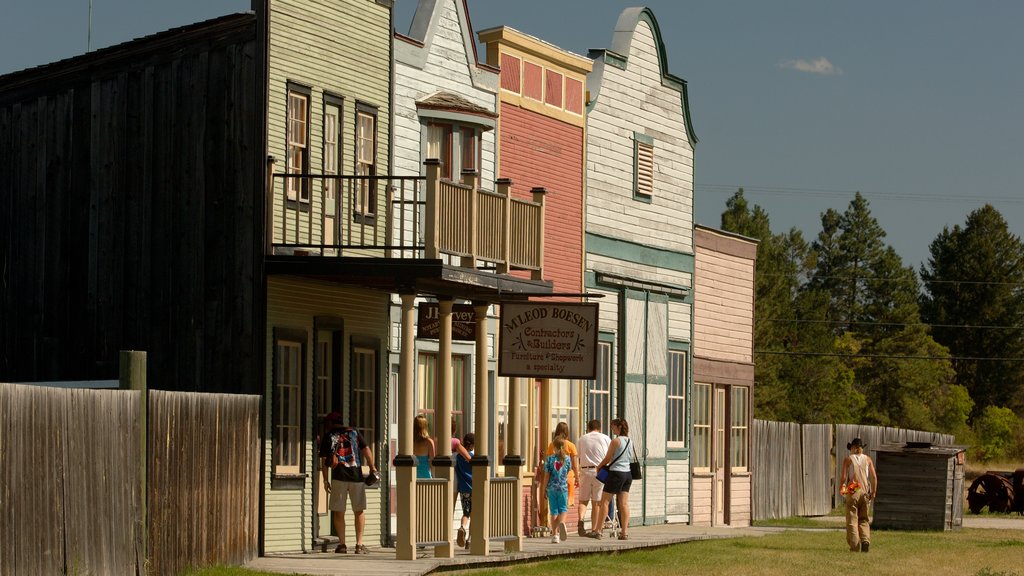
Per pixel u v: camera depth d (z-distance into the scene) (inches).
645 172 2239.2
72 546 962.1
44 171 1562.5
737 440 2532.0
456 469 1605.6
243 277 1440.7
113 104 1524.4
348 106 1579.7
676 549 1733.5
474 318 1669.5
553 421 1994.3
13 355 1565.0
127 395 1061.8
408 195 1694.1
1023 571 1565.0
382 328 1643.7
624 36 2198.6
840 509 3088.1
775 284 6013.8
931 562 1652.3
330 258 1425.9
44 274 1552.7
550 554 1541.6
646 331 2220.7
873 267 7588.6
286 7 1483.8
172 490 1150.3
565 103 2028.8
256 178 1441.9
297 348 1497.3
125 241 1504.7
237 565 1300.4
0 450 874.8
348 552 1503.4
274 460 1443.2
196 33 1477.6
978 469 5999.0
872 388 6948.8
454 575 1346.0
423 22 1737.2
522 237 1569.9
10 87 1589.6
